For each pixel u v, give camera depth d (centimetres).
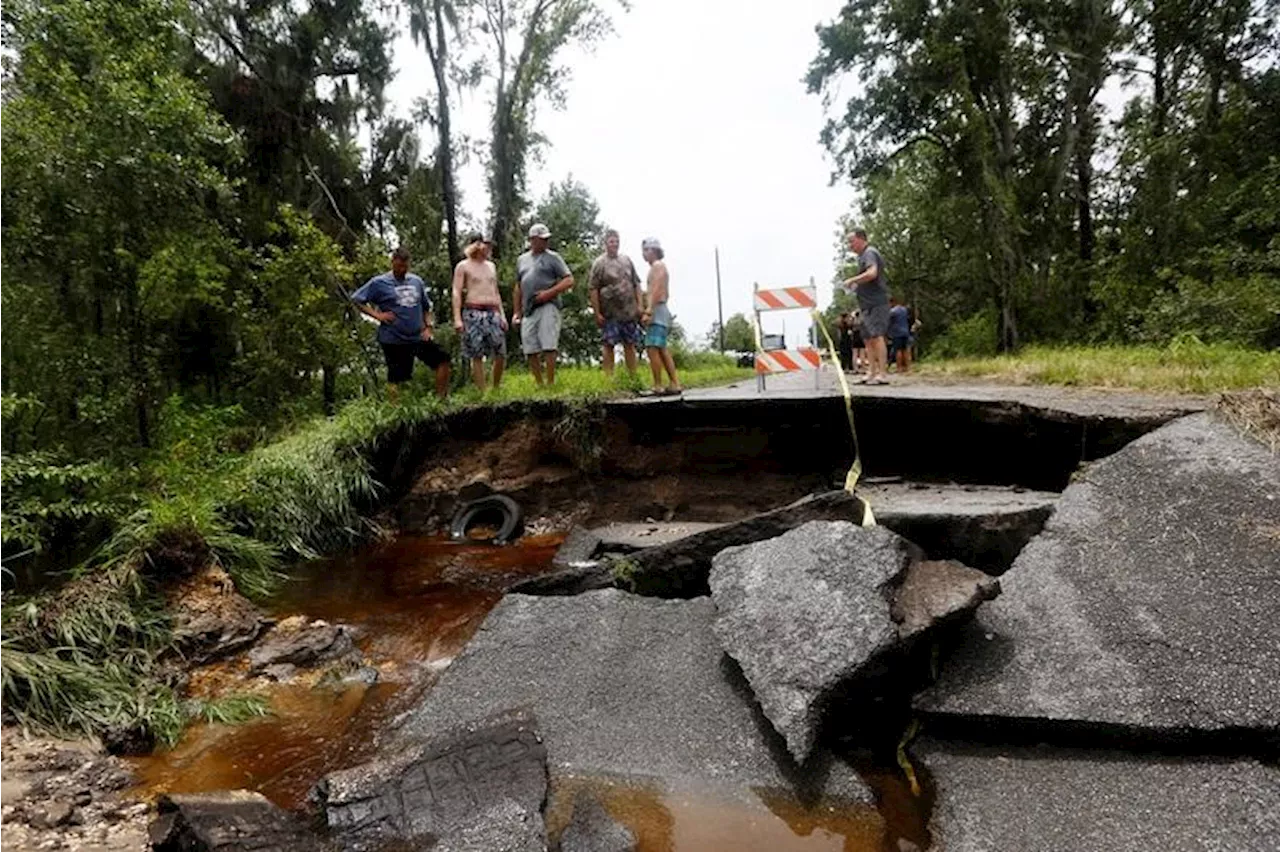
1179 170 1748
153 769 385
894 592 391
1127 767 328
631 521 840
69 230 841
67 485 705
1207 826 287
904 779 346
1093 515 479
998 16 2039
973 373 1041
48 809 330
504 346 964
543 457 889
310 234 1213
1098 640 383
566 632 475
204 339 1197
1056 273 2103
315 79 1634
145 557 570
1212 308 1175
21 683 429
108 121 835
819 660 361
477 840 293
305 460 808
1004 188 2014
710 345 6131
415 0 1692
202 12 1432
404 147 1759
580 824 315
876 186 2925
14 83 841
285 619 571
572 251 2338
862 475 754
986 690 369
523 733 367
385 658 521
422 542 816
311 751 398
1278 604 373
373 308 890
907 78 2205
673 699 405
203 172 953
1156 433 546
